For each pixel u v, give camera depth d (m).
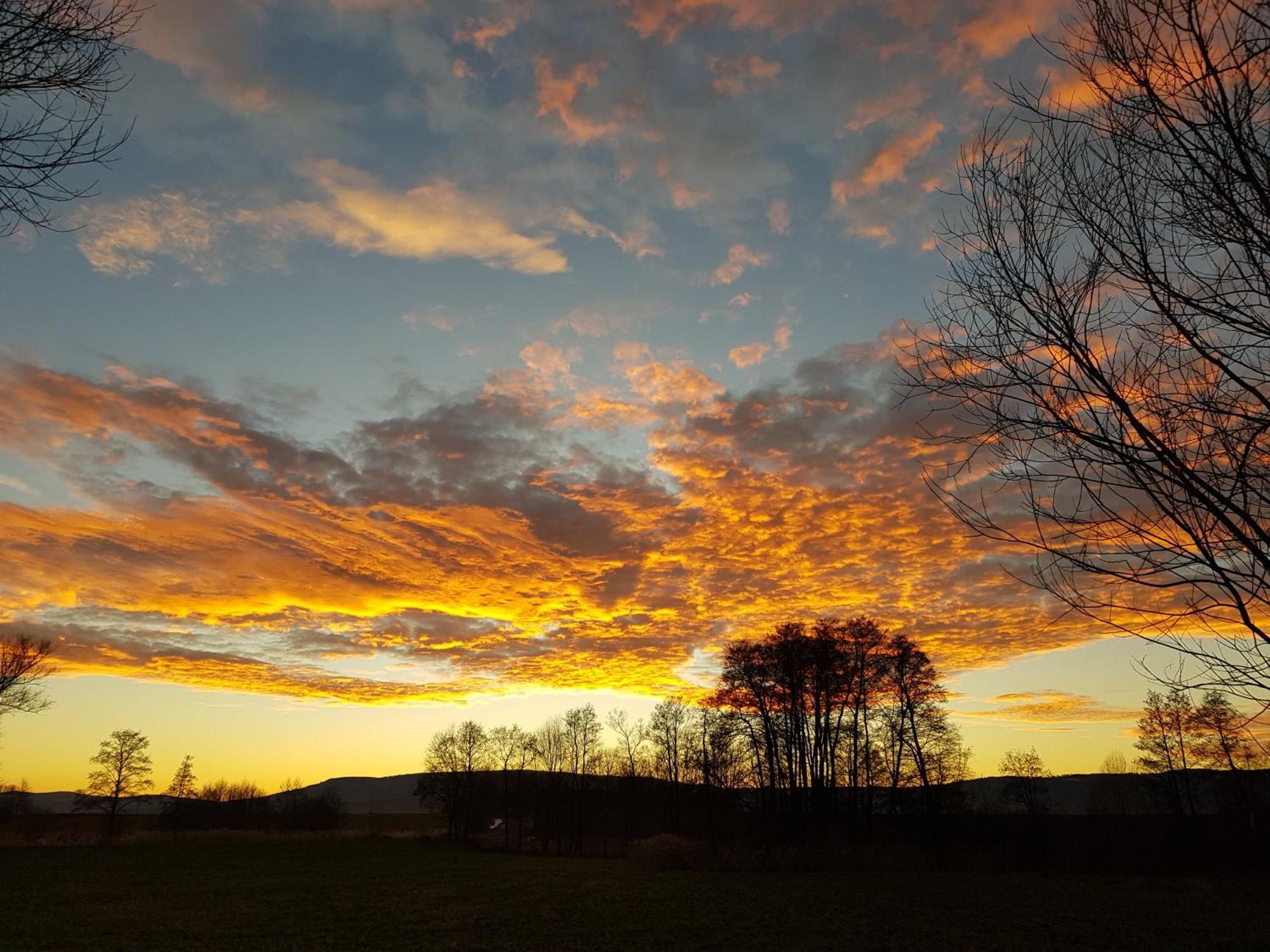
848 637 55.97
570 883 42.09
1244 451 4.61
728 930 25.94
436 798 95.94
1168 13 4.68
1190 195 4.73
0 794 79.19
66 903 34.97
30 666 51.56
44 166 5.57
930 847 52.25
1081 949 22.23
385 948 23.83
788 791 55.47
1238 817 47.38
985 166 5.58
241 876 47.03
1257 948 22.47
